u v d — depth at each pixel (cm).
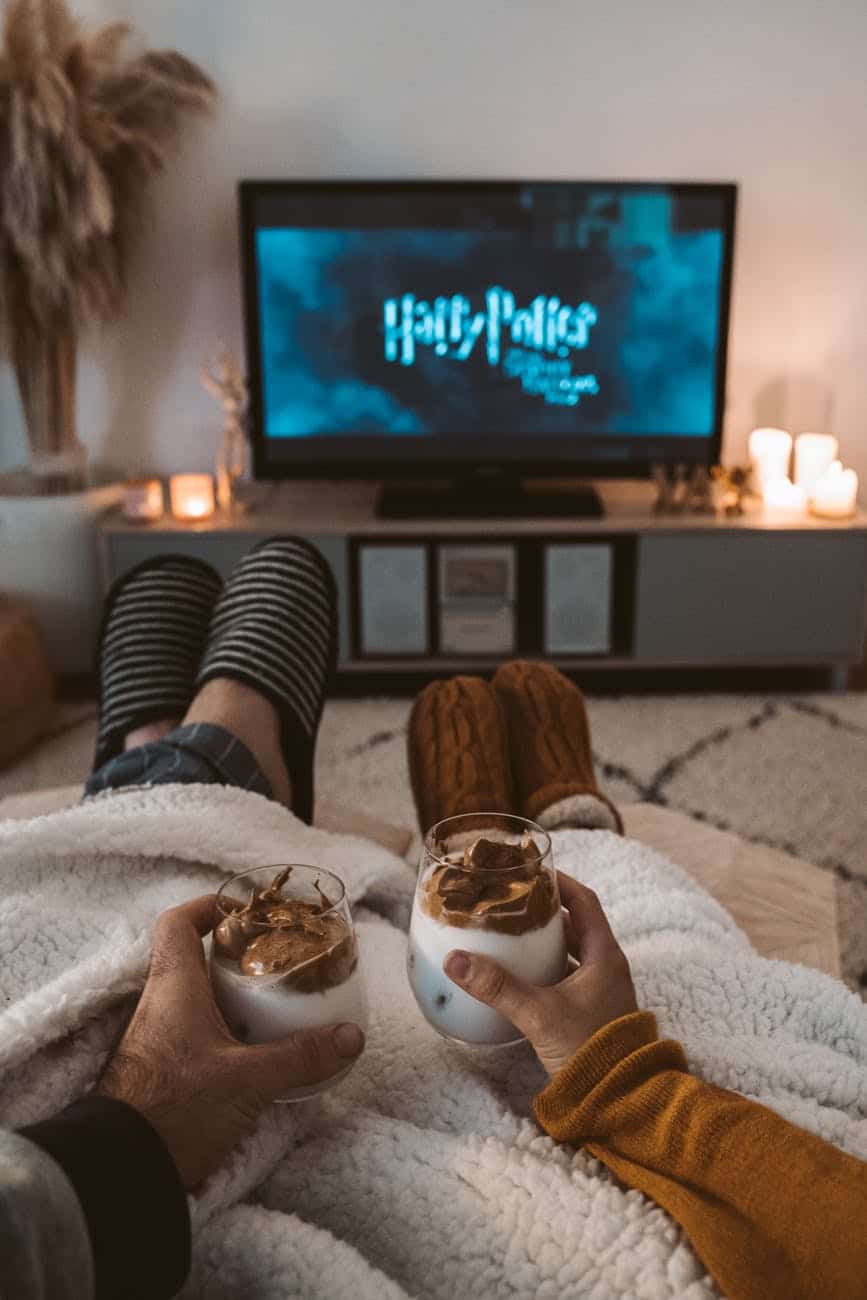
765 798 221
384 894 103
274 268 268
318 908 67
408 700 271
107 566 265
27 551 266
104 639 167
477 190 263
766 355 292
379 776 229
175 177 278
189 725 111
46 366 261
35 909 77
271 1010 63
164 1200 52
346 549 268
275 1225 60
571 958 74
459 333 273
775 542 267
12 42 235
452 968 65
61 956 75
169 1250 52
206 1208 60
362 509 284
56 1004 64
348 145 276
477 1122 69
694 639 274
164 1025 62
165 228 281
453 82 272
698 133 276
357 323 272
